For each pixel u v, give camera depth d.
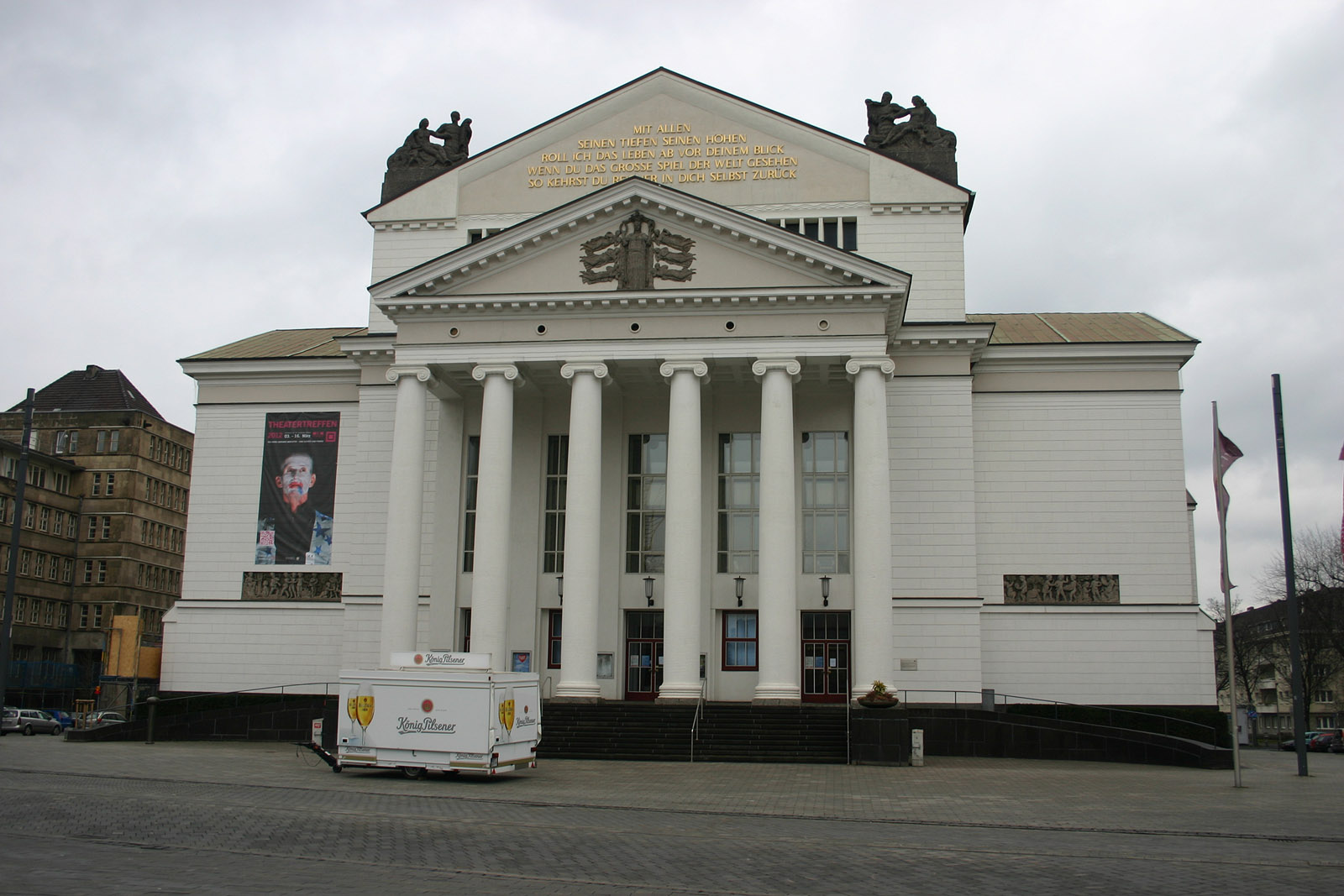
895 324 44.50
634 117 51.44
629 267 43.56
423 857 16.53
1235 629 105.19
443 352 44.34
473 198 51.97
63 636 91.81
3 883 13.66
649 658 47.38
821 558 47.12
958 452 47.12
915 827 21.38
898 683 45.84
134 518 94.25
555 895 13.95
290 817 20.61
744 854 17.48
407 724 28.86
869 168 50.16
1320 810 24.77
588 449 42.66
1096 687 47.19
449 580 48.09
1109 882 15.53
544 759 36.53
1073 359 49.41
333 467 52.69
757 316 42.84
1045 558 48.38
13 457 87.69
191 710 51.12
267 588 52.19
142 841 17.44
